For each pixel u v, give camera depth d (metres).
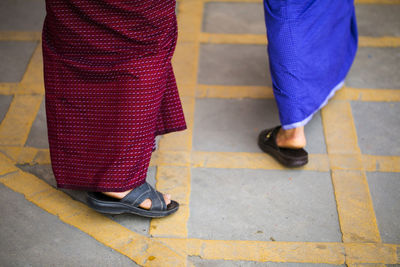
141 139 1.90
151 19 1.74
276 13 2.07
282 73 2.15
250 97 2.81
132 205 2.04
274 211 2.19
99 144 1.92
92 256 1.99
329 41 2.30
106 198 2.03
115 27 1.75
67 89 1.87
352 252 2.00
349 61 2.65
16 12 3.44
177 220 2.14
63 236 2.07
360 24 3.36
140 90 1.81
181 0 3.61
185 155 2.45
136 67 1.78
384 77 2.94
